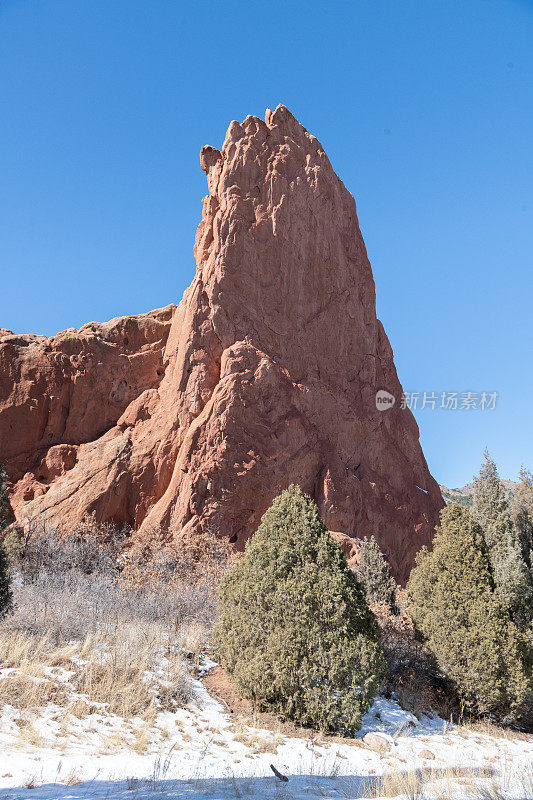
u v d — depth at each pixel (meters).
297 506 10.89
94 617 12.23
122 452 26.44
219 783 6.44
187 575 17.23
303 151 30.53
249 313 26.83
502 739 10.26
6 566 11.62
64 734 7.16
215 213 28.81
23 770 5.93
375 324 30.97
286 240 28.25
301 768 7.47
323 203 29.97
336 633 9.48
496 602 11.72
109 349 31.38
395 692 11.16
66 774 6.03
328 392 27.45
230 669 10.21
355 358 29.39
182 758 7.23
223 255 27.09
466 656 11.27
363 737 9.16
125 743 7.32
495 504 20.02
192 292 28.08
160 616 13.51
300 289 28.22
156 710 8.60
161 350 32.03
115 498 25.11
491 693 10.87
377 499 26.38
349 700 9.09
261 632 9.87
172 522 23.27
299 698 9.23
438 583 12.27
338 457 26.36
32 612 11.52
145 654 10.23
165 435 26.03
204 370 26.08
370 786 6.78
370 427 28.31
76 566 18.97
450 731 10.21
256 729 8.74
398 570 25.83
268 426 24.86
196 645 11.55
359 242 31.97
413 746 9.08
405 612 14.59
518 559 15.09
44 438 29.53
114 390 30.88
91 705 8.16
